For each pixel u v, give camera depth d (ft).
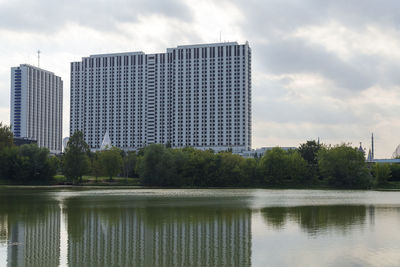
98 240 159.02
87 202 319.88
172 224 198.90
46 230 182.29
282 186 606.14
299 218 221.46
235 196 401.70
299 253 136.36
